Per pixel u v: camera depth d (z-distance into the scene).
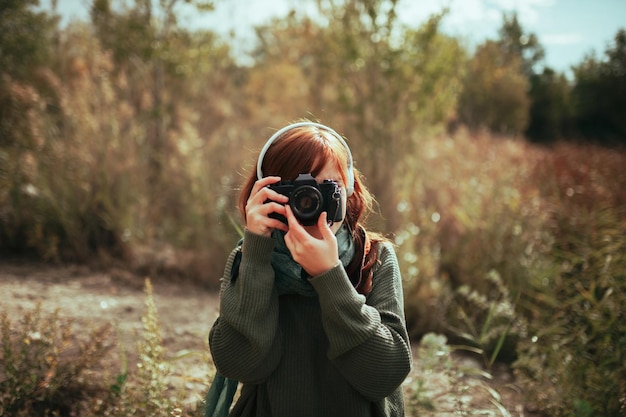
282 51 9.31
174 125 7.44
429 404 2.92
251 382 1.47
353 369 1.39
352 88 6.64
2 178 5.79
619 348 2.80
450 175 6.95
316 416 1.47
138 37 7.27
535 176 6.53
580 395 2.78
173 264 5.58
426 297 4.41
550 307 3.74
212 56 8.20
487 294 4.39
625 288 3.14
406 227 5.31
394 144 6.27
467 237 4.94
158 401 2.47
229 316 1.39
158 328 2.73
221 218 5.46
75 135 6.04
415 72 6.52
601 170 6.72
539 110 33.41
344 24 6.55
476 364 3.84
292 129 1.52
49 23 7.64
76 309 4.41
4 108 6.41
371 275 1.55
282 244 1.51
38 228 5.64
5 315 2.79
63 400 2.78
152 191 6.37
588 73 30.48
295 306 1.51
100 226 5.98
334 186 1.39
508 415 2.71
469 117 17.92
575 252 3.98
